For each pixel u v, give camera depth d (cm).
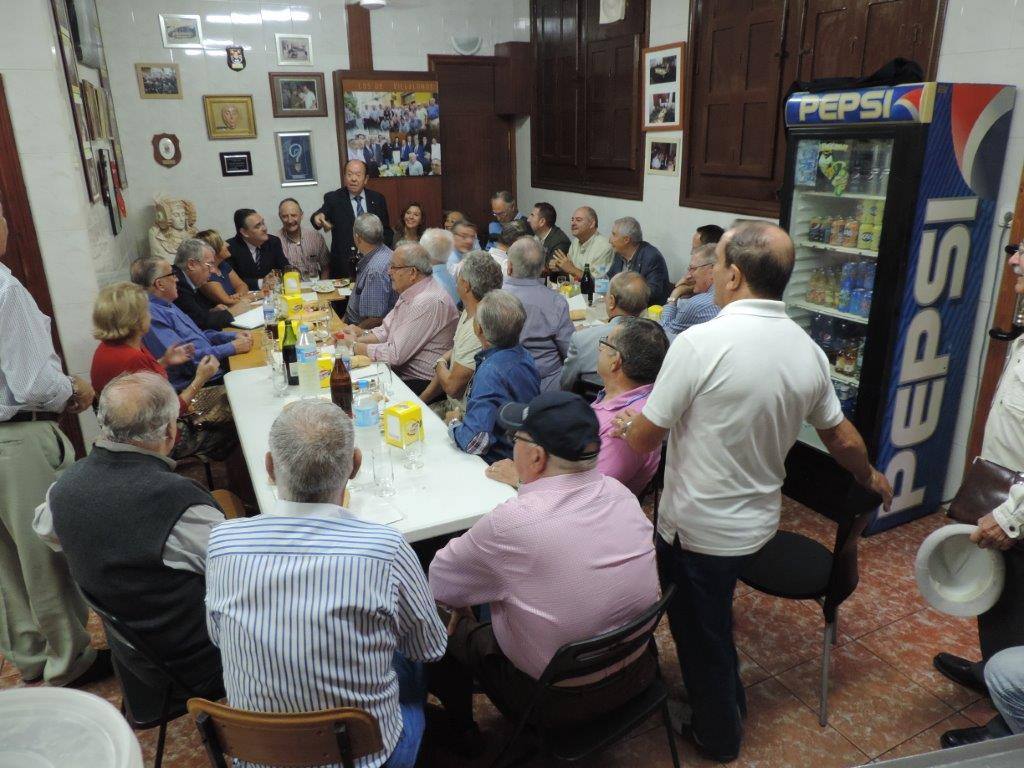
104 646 245
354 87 609
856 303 300
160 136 569
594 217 511
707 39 438
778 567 209
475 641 175
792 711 213
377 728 124
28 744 73
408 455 220
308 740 124
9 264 335
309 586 124
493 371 224
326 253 573
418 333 325
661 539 184
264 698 126
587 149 579
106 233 419
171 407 162
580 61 567
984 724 208
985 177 274
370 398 237
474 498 194
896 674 228
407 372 337
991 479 183
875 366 282
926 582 188
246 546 126
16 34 315
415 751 146
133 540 153
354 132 620
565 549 141
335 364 253
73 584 223
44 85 325
